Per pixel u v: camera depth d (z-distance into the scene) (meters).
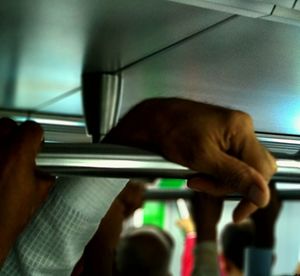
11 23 0.78
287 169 0.61
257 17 0.69
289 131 1.52
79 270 0.87
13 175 0.55
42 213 0.72
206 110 0.53
